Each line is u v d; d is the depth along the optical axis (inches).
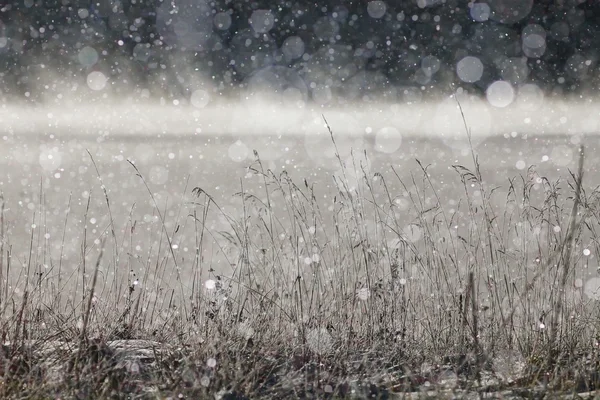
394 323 474.0
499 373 420.8
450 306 460.4
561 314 455.2
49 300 508.1
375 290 472.7
